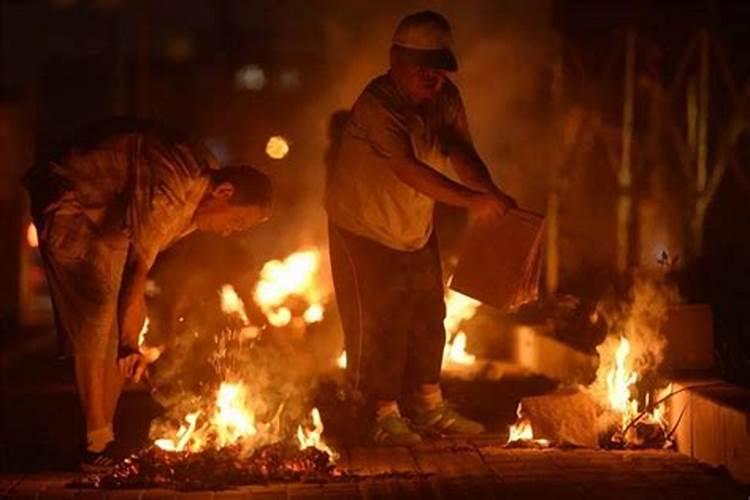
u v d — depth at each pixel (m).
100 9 67.81
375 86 22.17
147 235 20.27
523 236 21.53
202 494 19.16
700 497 18.39
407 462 20.98
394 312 22.70
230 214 20.69
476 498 18.59
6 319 47.69
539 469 20.28
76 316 20.73
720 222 31.19
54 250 20.61
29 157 50.16
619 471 20.03
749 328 24.84
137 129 20.73
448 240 32.38
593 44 35.66
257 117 59.50
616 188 35.06
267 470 19.81
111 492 19.45
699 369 23.08
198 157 20.67
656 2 34.19
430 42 21.88
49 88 65.69
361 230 22.70
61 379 32.94
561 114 35.97
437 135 22.48
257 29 63.38
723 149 31.55
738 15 32.03
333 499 18.69
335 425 23.95
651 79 34.16
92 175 20.66
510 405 26.50
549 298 34.03
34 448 23.20
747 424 18.91
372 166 22.39
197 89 61.72
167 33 66.94
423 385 23.33
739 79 31.62
